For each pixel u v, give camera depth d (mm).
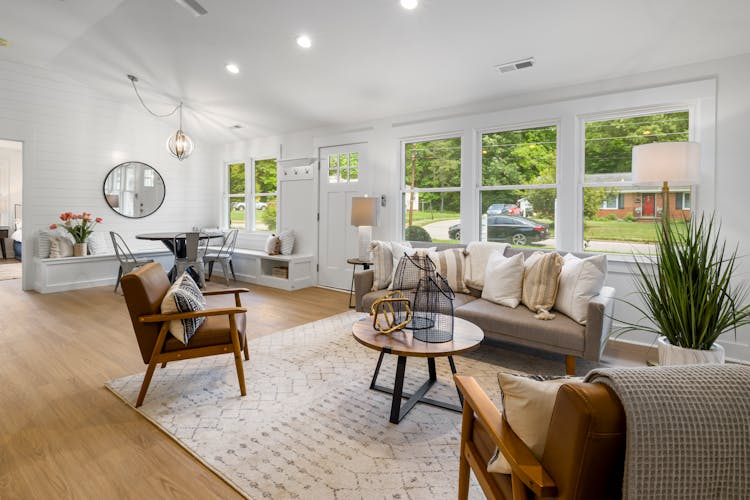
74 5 3939
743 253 3064
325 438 2014
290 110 5371
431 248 3980
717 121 3139
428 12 3135
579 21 2957
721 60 3109
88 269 5688
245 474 1732
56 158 5621
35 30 4430
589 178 3746
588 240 3766
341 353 3188
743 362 3082
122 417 2201
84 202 5902
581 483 805
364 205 4738
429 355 2023
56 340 3443
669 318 2379
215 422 2148
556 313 2949
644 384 788
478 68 3717
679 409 765
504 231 4238
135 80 5387
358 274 3613
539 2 2840
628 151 3566
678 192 3359
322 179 5812
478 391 1350
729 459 765
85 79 5660
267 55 4176
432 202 4750
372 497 1605
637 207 3533
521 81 3820
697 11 2725
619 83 3537
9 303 4734
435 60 3721
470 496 1607
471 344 2150
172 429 2072
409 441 1997
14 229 8789
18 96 5266
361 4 3188
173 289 2367
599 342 2521
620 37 3061
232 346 2432
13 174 8867
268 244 6039
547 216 3979
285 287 5668
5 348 3246
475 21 3137
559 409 863
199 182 7203
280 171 6320
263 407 2314
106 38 4496
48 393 2469
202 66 4688
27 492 1612
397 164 4965
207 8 3607
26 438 1988
